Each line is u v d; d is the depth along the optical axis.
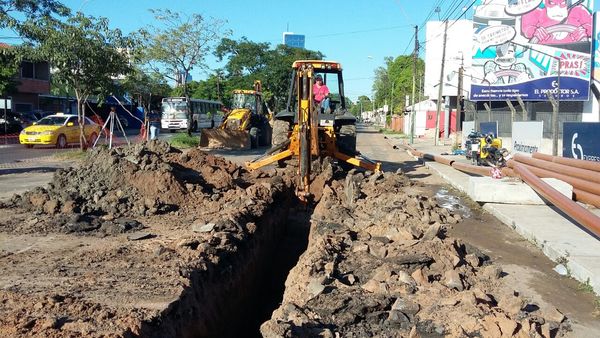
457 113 34.06
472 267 6.48
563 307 5.50
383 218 8.66
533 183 10.37
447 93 39.50
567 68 35.66
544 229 8.39
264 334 4.42
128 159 10.11
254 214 9.14
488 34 36.81
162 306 4.98
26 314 4.65
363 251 6.73
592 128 12.78
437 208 9.86
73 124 26.11
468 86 38.41
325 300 5.19
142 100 29.89
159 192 9.55
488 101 37.31
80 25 19.30
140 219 8.73
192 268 6.06
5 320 4.46
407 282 5.62
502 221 9.56
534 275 6.54
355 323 4.88
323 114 12.90
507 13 36.38
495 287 5.91
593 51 35.53
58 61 19.03
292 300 5.34
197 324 5.46
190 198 9.83
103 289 5.41
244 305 7.23
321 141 12.87
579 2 34.97
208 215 8.91
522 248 7.83
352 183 10.69
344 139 14.56
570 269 6.60
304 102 11.08
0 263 6.28
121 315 4.68
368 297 5.27
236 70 50.00
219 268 6.66
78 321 4.52
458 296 5.23
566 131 14.22
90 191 9.32
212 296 6.17
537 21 35.81
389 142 36.94
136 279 5.71
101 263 6.27
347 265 6.26
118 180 9.57
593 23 35.38
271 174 13.09
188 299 5.46
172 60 27.47
